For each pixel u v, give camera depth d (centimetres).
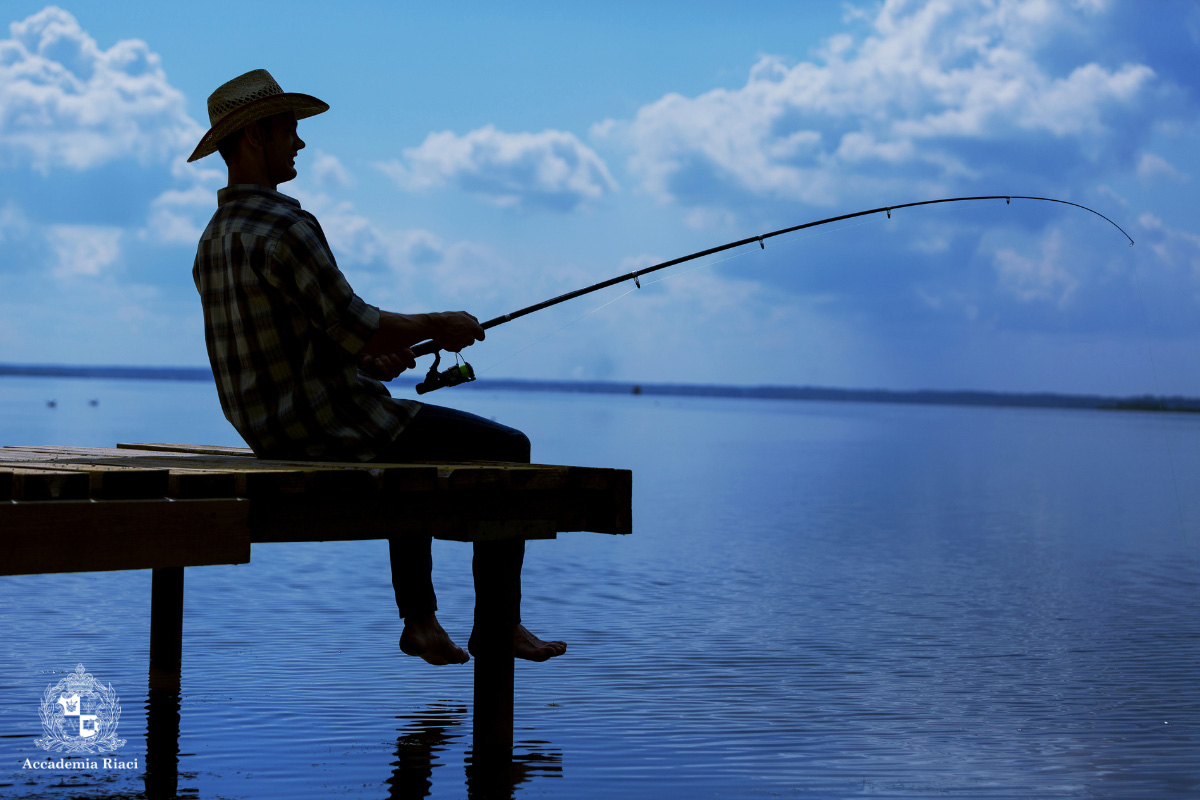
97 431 2567
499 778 356
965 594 758
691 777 363
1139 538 1106
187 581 765
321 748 385
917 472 2136
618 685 486
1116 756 392
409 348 384
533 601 707
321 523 312
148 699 445
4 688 457
